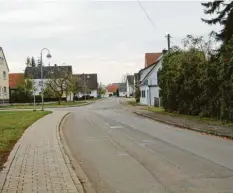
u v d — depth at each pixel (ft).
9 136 52.06
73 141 49.44
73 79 228.43
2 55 231.30
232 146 41.50
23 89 248.93
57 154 36.01
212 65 76.84
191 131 58.85
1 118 92.94
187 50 97.04
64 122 83.10
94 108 160.15
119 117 97.04
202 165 30.68
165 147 41.52
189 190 22.85
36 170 28.27
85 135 56.29
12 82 296.92
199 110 87.76
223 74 68.28
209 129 57.26
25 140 47.32
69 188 22.89
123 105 185.37
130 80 464.24
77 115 109.60
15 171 27.86
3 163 31.37
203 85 81.56
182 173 27.81
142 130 61.52
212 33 121.19
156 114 100.01
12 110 147.95
